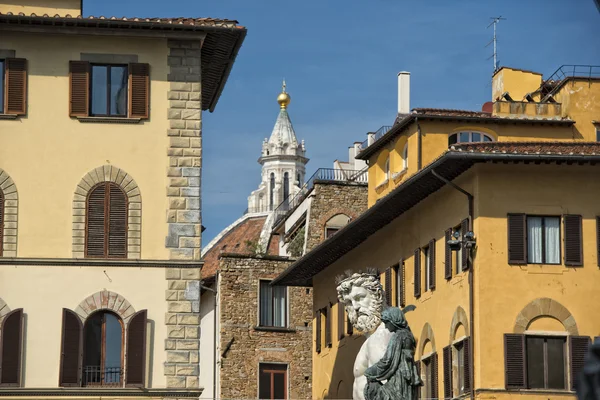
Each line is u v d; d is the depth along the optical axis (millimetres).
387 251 59344
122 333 47781
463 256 49750
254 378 79438
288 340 80438
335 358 65750
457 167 49438
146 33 49219
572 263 48688
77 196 48656
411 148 62469
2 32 49031
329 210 82000
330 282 68000
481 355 47719
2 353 46906
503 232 48688
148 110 49281
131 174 48969
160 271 48438
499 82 67000
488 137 62281
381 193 67125
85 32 49062
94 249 48406
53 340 47375
